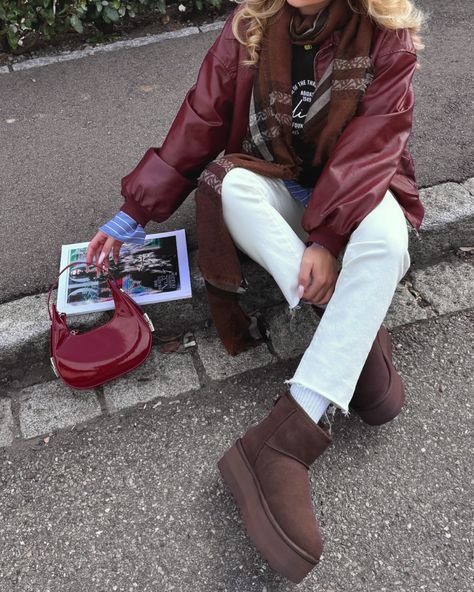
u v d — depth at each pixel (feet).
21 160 9.61
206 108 6.07
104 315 7.10
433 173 8.45
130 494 6.00
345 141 5.42
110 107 10.67
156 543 5.61
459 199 7.95
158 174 6.21
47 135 10.12
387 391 5.88
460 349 7.00
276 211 5.70
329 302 5.41
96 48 12.45
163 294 7.05
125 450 6.37
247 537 5.57
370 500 5.76
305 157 6.13
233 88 6.03
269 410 6.58
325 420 5.51
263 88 5.80
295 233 6.27
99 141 9.86
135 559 5.51
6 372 7.20
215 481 6.02
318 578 5.27
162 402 6.76
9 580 5.47
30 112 10.74
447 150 8.85
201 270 6.13
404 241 5.29
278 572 5.31
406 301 7.54
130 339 6.65
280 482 5.16
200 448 6.32
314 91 5.72
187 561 5.46
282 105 5.78
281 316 7.46
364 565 5.33
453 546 5.40
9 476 6.26
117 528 5.75
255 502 5.22
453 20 12.19
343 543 5.49
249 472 5.36
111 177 9.08
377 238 5.21
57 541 5.71
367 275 5.23
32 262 7.81
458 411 6.41
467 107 9.68
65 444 6.48
